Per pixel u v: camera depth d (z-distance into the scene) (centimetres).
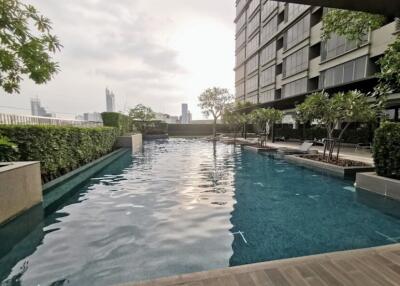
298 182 774
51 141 701
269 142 2112
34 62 397
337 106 898
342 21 660
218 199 588
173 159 1305
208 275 236
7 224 425
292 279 230
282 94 2872
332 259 266
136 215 476
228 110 3106
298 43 2456
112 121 1856
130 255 327
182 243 363
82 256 323
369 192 635
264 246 360
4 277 277
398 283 225
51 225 426
